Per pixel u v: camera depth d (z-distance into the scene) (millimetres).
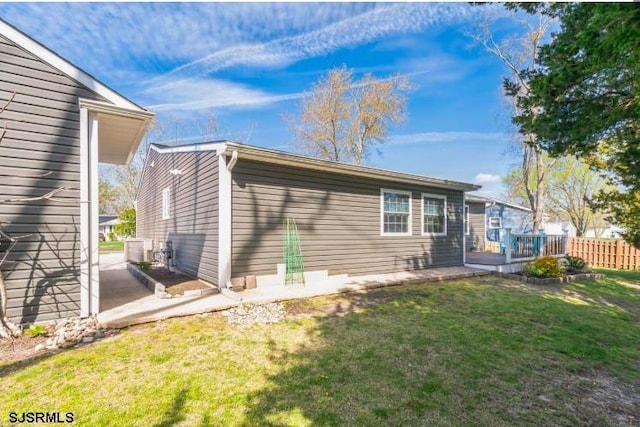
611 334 4328
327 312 5105
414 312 5145
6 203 3980
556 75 4387
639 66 3160
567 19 4391
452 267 9898
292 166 6930
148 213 12812
